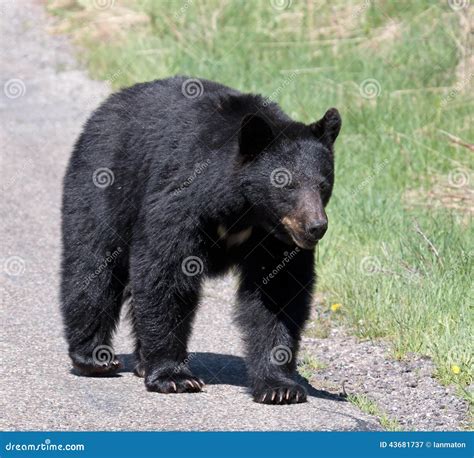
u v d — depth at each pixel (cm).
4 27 3338
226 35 3038
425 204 1988
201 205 1270
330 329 1586
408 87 2547
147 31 3194
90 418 1188
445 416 1273
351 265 1739
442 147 2241
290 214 1252
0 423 1162
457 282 1617
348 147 2266
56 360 1429
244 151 1259
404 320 1530
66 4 3450
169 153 1290
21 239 2033
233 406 1252
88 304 1383
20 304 1681
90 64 3039
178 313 1302
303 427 1178
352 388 1367
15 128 2659
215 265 1327
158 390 1300
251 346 1302
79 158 1417
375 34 2841
